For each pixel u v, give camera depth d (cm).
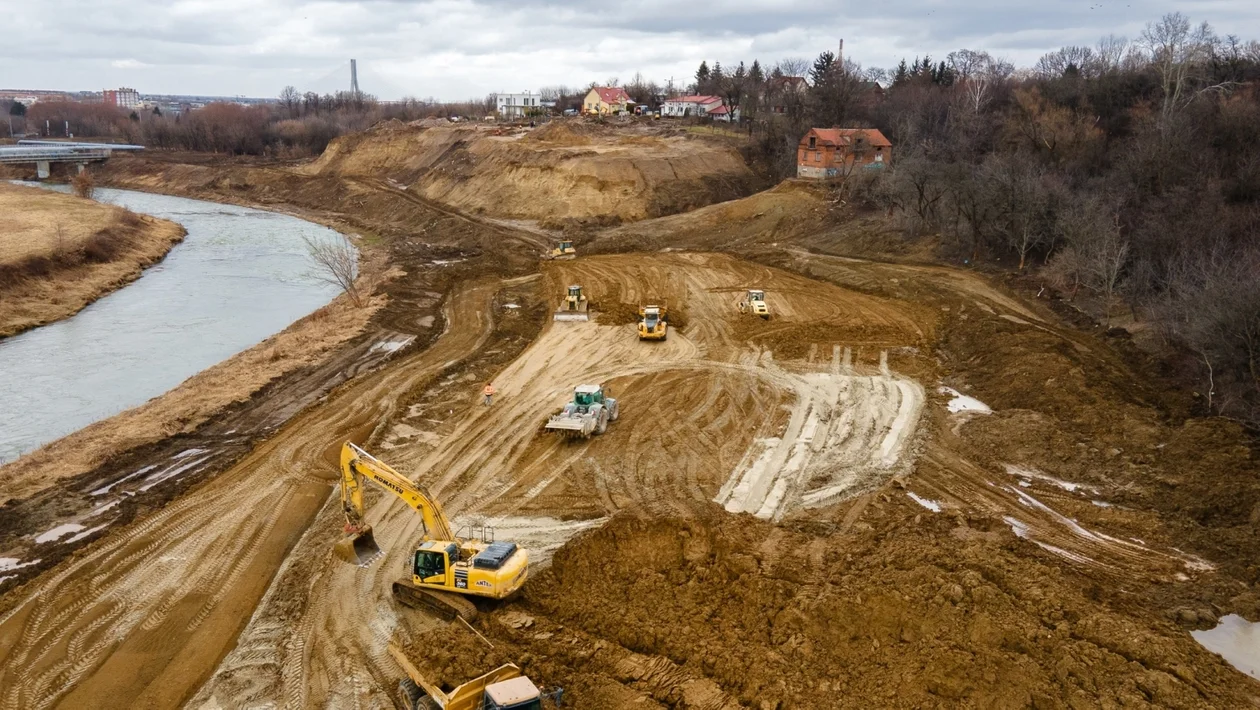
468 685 1683
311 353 4381
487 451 3231
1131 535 2552
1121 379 3534
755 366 4203
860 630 1952
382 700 1875
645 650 2000
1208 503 2583
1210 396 3184
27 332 5119
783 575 2231
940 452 3192
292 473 3028
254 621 2181
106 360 4581
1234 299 3180
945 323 4750
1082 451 3045
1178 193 4734
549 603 2198
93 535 2597
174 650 2059
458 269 6356
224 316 5528
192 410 3581
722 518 2612
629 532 2500
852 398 3747
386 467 2303
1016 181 5444
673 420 3528
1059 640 1850
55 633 2123
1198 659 1823
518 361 4319
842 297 5378
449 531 2284
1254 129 5469
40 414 3800
